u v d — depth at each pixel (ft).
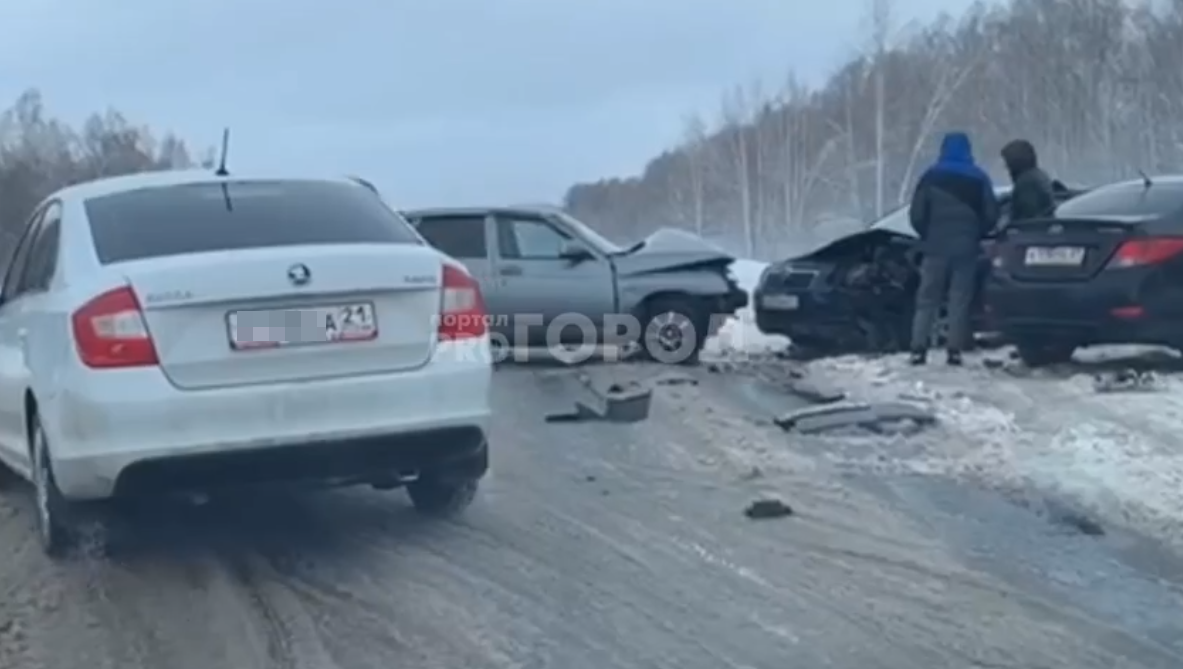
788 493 23.68
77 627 17.80
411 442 19.93
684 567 19.47
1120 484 22.91
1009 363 36.65
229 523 22.98
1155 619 16.72
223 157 23.45
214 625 17.70
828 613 17.25
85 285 19.44
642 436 29.48
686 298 44.39
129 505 20.48
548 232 45.06
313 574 19.85
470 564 20.01
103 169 178.09
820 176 219.61
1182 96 170.81
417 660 16.07
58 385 19.21
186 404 18.78
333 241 20.68
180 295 18.90
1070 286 32.94
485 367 20.57
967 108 199.93
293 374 19.38
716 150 235.61
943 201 36.50
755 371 39.73
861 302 42.34
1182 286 32.24
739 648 16.14
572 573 19.36
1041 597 17.63
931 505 22.44
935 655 15.71
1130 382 31.55
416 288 20.10
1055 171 181.16
